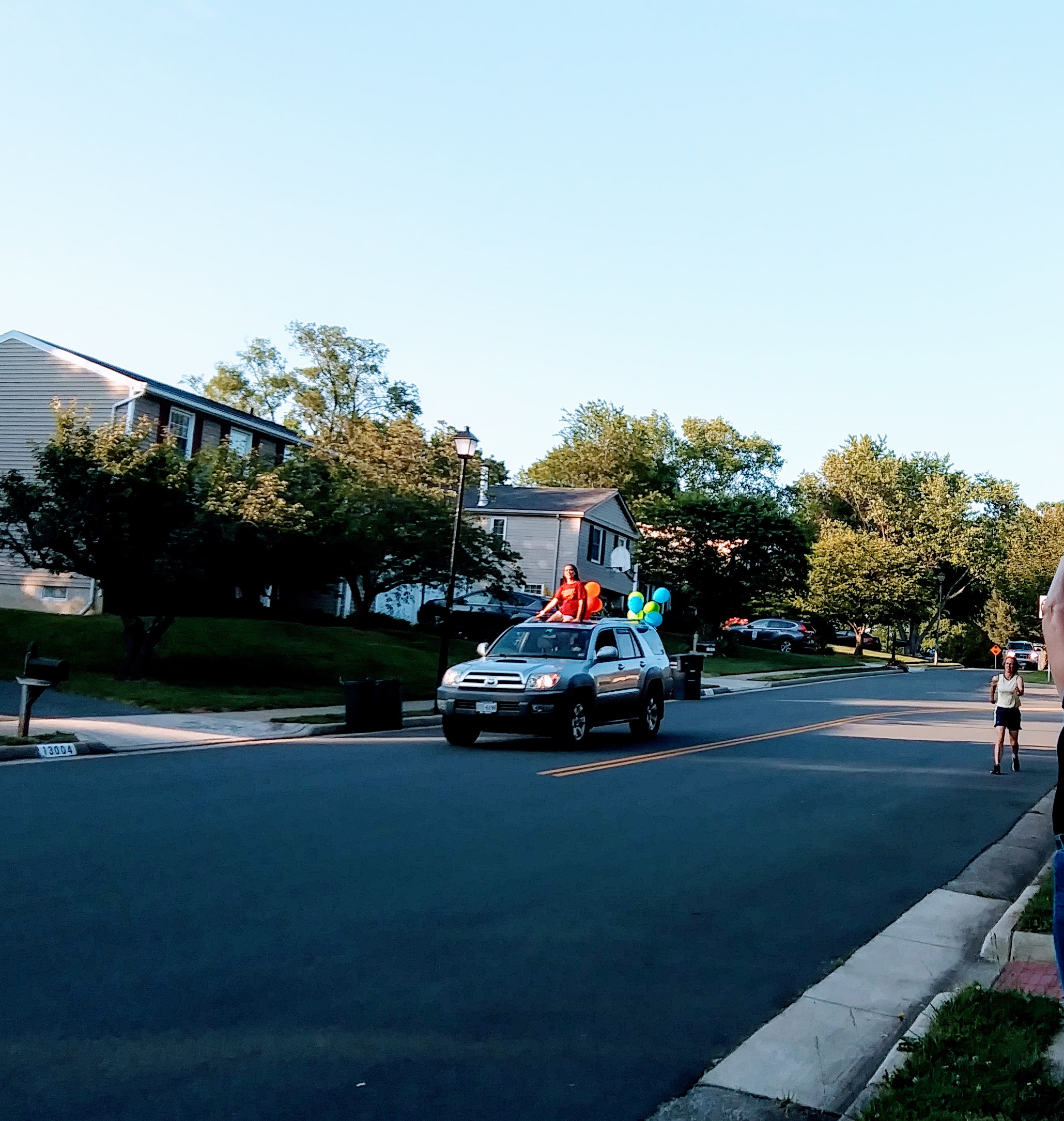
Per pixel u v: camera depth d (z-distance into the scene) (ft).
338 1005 17.63
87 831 28.96
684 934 22.85
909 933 24.14
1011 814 41.04
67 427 70.59
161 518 69.92
